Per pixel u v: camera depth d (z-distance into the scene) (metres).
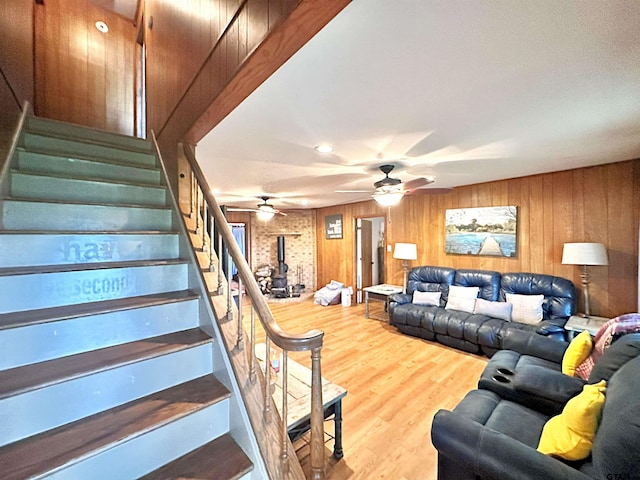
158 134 2.85
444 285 4.45
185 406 1.39
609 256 3.26
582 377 1.98
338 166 3.28
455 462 1.39
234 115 1.95
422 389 2.77
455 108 1.87
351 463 1.88
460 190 4.58
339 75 1.50
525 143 2.54
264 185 4.39
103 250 1.90
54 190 1.98
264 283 7.52
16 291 1.47
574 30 1.18
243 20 1.29
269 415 1.42
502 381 1.96
